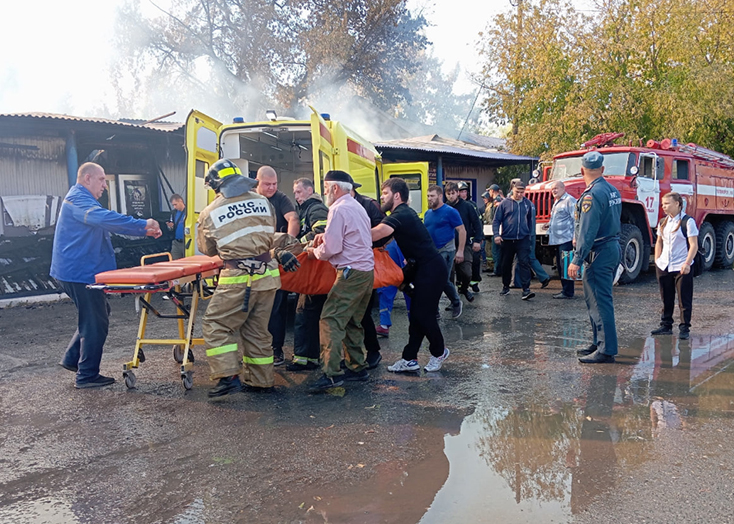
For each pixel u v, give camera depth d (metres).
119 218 4.68
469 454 3.47
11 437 3.85
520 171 20.80
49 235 10.69
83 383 4.89
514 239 9.10
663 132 16.83
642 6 17.08
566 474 3.19
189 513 2.86
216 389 4.52
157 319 8.09
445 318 7.75
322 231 5.16
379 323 7.02
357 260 4.66
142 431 3.91
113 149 12.77
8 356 6.08
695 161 12.23
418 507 2.87
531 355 5.75
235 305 4.44
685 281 6.22
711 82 16.02
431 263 5.02
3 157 10.74
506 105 19.67
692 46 16.39
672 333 6.53
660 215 11.35
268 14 26.12
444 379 5.00
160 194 13.52
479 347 6.12
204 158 7.48
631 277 10.62
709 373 5.02
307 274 5.00
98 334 4.89
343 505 2.90
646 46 17.16
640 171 11.11
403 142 19.06
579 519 2.73
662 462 3.32
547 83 18.03
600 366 5.31
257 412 4.25
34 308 9.18
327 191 4.79
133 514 2.86
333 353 4.69
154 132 11.76
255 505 2.92
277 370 5.38
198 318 8.10
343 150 7.46
